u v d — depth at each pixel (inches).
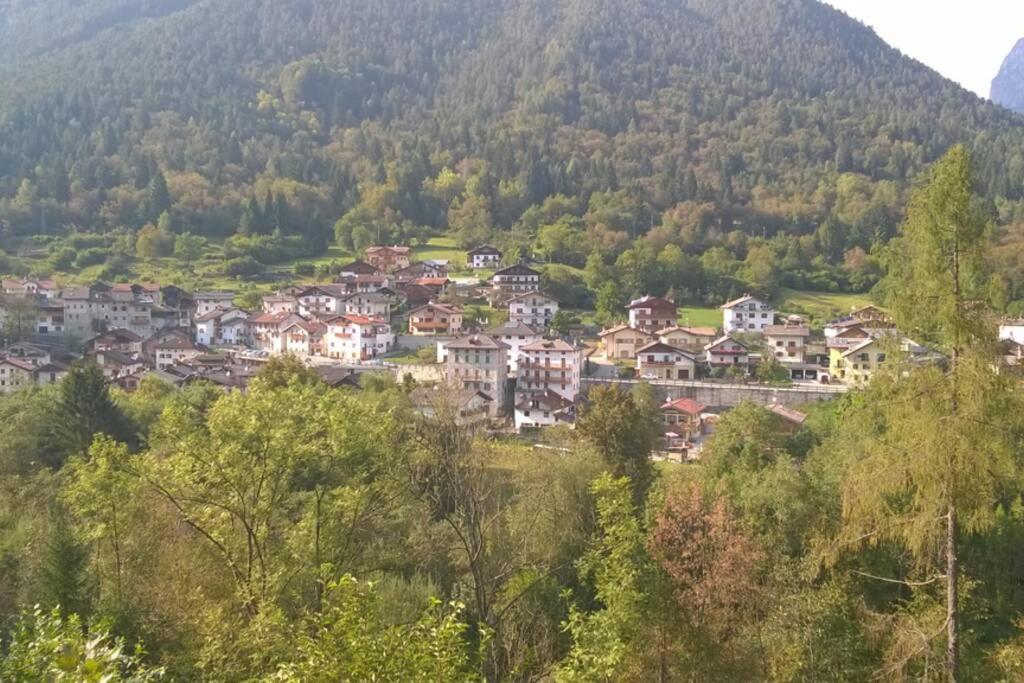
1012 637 1279.5
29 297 5024.6
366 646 596.1
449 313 5002.5
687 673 948.0
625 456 2186.3
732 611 1040.8
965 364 713.6
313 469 1139.9
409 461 1120.2
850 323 4471.0
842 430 1598.2
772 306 5585.6
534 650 978.1
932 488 740.7
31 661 501.7
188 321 5462.6
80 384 2341.3
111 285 5339.6
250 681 693.9
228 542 1137.4
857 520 821.2
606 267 5910.4
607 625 903.1
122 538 1233.4
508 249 6791.3
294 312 5182.1
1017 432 717.9
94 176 7677.2
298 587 1165.1
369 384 3373.5
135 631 998.4
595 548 1153.4
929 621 852.6
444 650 613.0
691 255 6437.0
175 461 1071.0
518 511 1491.1
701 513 1175.0
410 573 1491.1
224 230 7475.4
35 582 1212.5
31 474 2018.9
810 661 967.0
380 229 7386.8
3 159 7775.6
